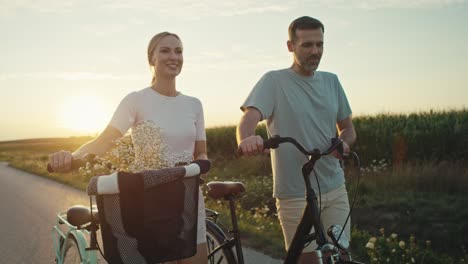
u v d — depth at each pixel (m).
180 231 2.76
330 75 3.69
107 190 2.55
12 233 8.07
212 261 3.85
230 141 18.77
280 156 3.50
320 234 2.79
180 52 3.66
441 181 9.90
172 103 3.66
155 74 3.69
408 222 7.93
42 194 13.30
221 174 15.73
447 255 6.21
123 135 3.51
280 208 3.59
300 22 3.37
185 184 2.78
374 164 13.04
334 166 3.55
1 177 20.84
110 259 2.64
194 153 3.91
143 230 2.64
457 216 7.90
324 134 3.53
